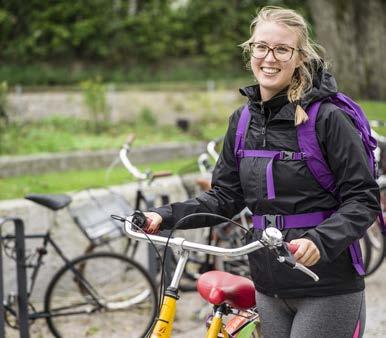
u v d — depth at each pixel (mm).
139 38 20750
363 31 13914
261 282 2658
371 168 2535
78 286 5109
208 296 2715
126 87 17438
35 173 9688
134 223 2625
